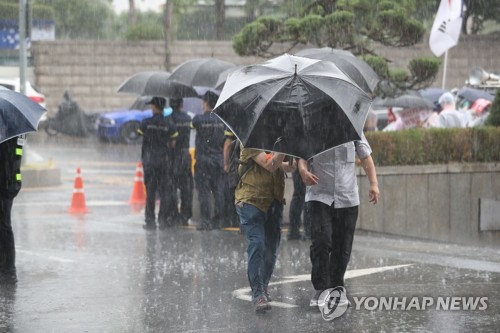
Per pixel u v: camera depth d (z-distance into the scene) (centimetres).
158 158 2481
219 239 2288
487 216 2588
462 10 3086
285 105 1252
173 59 7512
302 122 1252
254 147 1261
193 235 2367
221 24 7756
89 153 5406
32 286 1653
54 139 6375
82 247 2145
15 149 1722
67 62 7525
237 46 2956
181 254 2034
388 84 2909
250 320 1354
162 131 2477
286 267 1842
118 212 2909
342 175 1398
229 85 1301
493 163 2608
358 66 2131
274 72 1281
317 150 1260
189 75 2598
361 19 2902
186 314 1402
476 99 3788
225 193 2498
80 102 7544
